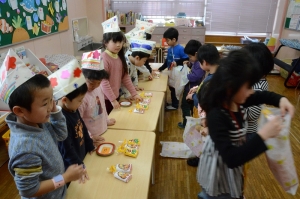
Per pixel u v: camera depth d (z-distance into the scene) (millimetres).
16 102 781
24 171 788
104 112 1608
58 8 3529
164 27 5441
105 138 1490
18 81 805
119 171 1165
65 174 906
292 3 4824
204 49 1756
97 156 1306
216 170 1144
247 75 805
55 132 1029
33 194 819
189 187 1989
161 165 2248
